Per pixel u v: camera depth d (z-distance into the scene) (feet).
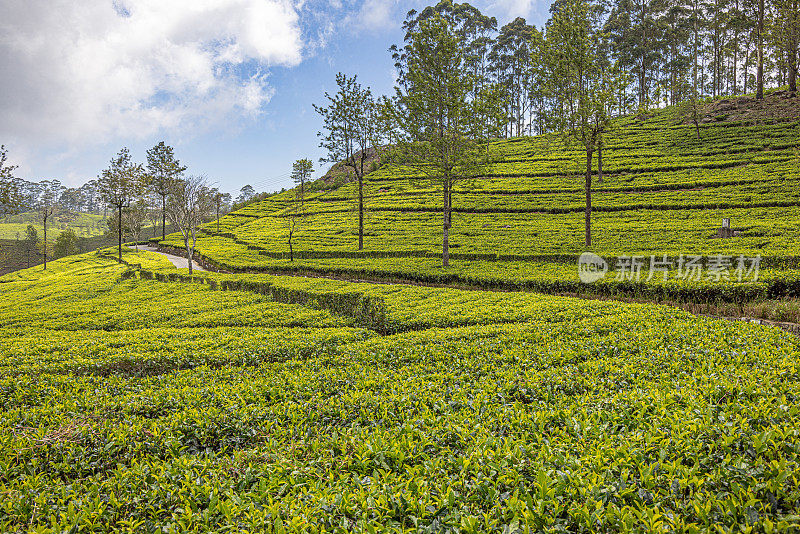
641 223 106.52
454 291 64.44
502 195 156.97
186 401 28.07
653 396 22.21
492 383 27.55
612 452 16.84
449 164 92.17
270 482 17.37
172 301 75.15
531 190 153.28
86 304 80.18
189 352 40.65
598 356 32.37
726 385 22.13
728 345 31.17
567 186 150.30
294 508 15.38
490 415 22.88
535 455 17.70
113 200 176.55
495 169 185.26
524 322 46.55
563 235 106.42
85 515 15.87
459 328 43.83
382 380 29.55
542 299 55.31
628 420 20.07
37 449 22.03
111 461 21.34
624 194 134.21
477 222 133.69
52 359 41.06
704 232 90.94
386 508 15.02
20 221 479.00
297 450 20.81
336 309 65.57
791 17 145.18
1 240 342.64
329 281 80.79
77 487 18.54
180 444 22.56
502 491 16.14
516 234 114.93
